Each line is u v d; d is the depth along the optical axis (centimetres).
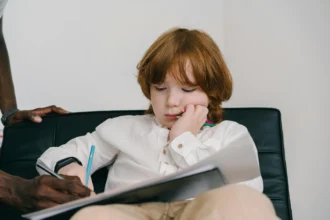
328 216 151
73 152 129
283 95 168
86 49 202
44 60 202
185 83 115
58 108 150
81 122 142
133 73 203
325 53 152
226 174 86
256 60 180
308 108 158
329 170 150
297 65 163
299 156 161
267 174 131
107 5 201
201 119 116
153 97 120
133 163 120
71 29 201
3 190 100
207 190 91
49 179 97
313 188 156
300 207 160
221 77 123
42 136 141
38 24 200
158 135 121
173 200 93
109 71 203
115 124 130
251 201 74
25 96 201
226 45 194
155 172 115
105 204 87
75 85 203
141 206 103
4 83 158
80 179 110
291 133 164
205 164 81
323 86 152
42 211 82
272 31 173
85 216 74
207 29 199
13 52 200
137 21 202
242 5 187
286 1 169
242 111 138
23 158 139
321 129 153
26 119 145
